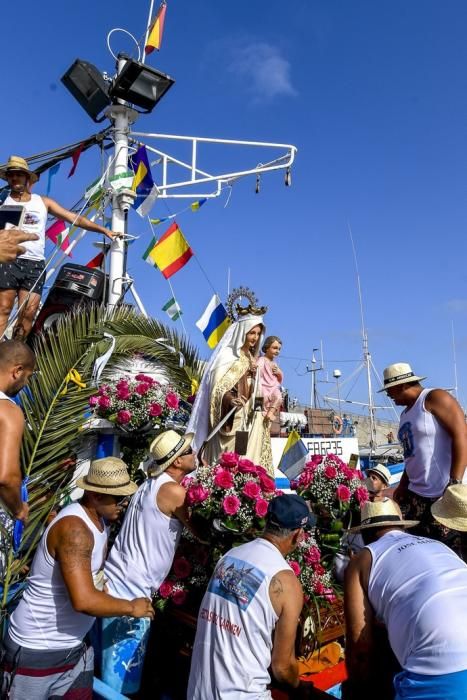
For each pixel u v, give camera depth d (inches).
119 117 331.6
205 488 159.3
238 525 157.2
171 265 319.3
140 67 308.7
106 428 261.1
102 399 245.6
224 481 158.4
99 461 145.5
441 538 176.4
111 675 163.0
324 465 189.8
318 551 165.5
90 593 130.6
